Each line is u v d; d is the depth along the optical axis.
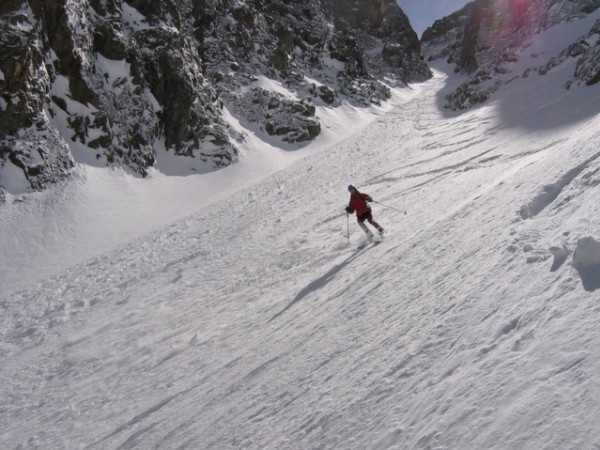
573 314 2.67
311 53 56.47
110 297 13.72
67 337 11.16
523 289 3.42
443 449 2.36
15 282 17.70
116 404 6.79
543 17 43.16
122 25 29.88
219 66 41.25
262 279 10.88
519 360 2.63
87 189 23.92
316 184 22.80
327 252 10.92
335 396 3.71
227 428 4.23
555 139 14.05
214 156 31.39
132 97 28.78
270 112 39.41
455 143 21.77
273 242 14.35
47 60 24.86
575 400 2.07
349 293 6.36
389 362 3.69
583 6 39.00
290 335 6.03
